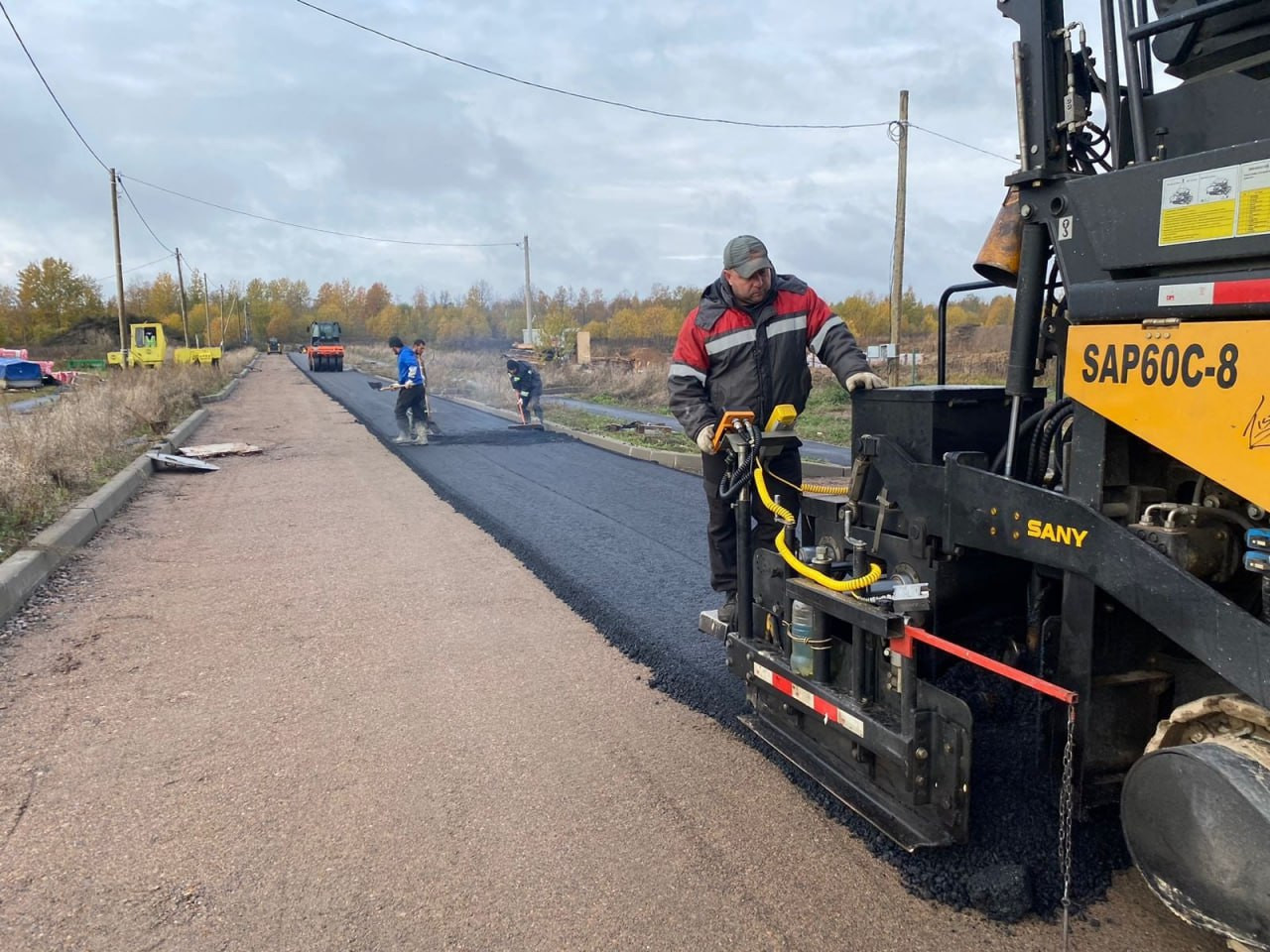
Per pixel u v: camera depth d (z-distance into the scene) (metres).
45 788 3.30
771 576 3.51
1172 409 2.14
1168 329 2.14
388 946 2.46
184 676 4.38
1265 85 2.11
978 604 3.17
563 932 2.51
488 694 4.17
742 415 3.46
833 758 3.14
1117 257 2.27
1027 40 2.58
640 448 12.24
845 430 14.20
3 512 7.07
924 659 3.06
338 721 3.88
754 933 2.50
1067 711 2.58
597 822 3.08
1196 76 2.35
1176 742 2.26
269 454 12.81
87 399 14.57
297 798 3.24
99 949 2.45
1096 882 2.64
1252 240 1.95
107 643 4.86
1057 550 2.49
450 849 2.92
